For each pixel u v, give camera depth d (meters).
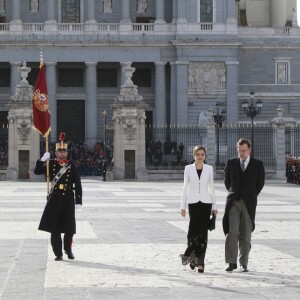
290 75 167.25
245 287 27.75
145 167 113.31
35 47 160.12
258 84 165.50
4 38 159.75
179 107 159.12
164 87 161.25
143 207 61.41
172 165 122.25
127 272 30.67
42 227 33.78
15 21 161.00
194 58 159.75
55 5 163.75
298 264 32.59
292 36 167.38
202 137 139.25
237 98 162.38
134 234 42.66
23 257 34.31
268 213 55.97
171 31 161.25
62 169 34.59
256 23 184.25
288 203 66.50
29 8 168.00
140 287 27.70
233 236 31.08
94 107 160.62
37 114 37.88
